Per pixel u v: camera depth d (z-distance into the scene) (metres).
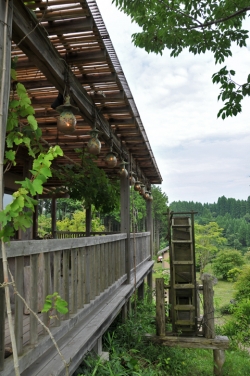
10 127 1.88
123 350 4.48
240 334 8.91
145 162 8.10
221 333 9.36
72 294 3.10
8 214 1.57
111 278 4.93
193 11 4.21
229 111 4.28
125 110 4.29
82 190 7.27
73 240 3.06
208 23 4.09
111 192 7.88
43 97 3.98
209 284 5.52
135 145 6.37
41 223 19.88
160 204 36.59
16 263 2.04
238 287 14.60
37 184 1.67
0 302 1.85
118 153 5.83
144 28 4.29
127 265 6.10
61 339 2.90
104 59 3.05
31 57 2.57
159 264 28.45
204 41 4.29
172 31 4.22
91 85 3.67
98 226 16.97
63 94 3.05
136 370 3.89
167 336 5.46
